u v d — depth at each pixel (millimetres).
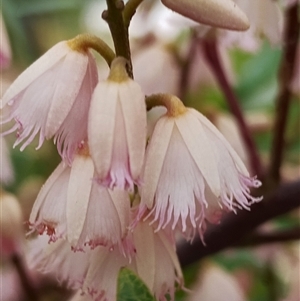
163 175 80
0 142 130
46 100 81
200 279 146
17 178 173
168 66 154
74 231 81
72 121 81
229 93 134
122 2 81
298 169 163
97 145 73
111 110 73
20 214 131
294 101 169
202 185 80
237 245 137
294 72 131
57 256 91
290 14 124
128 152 73
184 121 81
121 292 80
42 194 84
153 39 157
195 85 161
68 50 82
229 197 83
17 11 183
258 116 163
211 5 80
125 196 82
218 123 145
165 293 87
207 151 80
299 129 172
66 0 197
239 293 148
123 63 77
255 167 130
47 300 150
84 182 81
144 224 86
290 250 177
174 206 80
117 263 86
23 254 140
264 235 138
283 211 132
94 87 83
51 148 174
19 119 81
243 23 81
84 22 219
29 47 199
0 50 126
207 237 133
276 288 180
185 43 155
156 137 81
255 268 179
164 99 83
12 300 154
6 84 130
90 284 87
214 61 136
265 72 184
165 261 87
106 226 81
